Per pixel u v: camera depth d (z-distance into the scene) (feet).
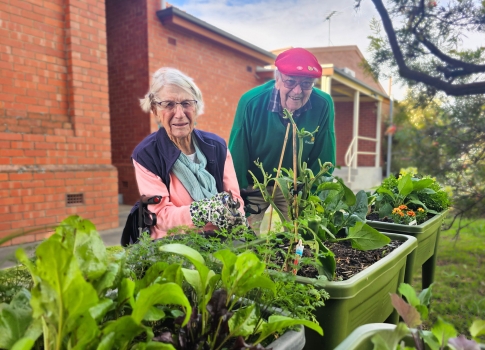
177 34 14.89
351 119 32.37
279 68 6.30
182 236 3.11
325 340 2.95
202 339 1.97
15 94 9.86
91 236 1.71
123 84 15.29
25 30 9.96
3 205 9.53
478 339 2.03
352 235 4.21
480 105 9.95
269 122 6.70
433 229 6.50
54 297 1.47
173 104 4.93
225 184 5.46
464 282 9.52
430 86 9.73
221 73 16.71
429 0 8.56
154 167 4.88
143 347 1.63
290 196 3.65
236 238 3.04
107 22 15.33
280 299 2.48
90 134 11.47
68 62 10.90
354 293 2.93
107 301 1.62
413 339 2.02
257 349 1.84
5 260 2.05
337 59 26.94
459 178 10.78
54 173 10.52
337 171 25.66
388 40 9.32
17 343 1.38
